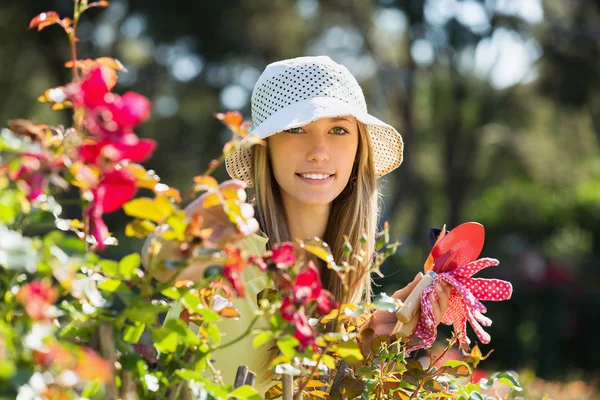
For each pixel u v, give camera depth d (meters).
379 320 2.21
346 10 21.84
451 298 2.21
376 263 1.68
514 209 20.67
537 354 12.95
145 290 1.49
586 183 21.89
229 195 1.54
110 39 19.80
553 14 19.03
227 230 1.62
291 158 2.42
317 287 1.57
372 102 23.08
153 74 21.58
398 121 22.89
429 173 23.44
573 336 13.44
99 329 1.46
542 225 20.36
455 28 20.70
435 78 21.98
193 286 1.51
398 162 2.76
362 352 2.13
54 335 1.45
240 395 1.60
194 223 1.46
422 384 2.02
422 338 2.10
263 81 2.54
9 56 18.91
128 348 1.53
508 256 17.75
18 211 1.38
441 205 24.30
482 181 22.69
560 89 18.86
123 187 1.43
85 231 1.57
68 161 1.37
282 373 1.67
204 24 19.42
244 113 22.44
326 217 2.55
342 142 2.46
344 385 1.95
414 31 21.09
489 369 11.80
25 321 1.28
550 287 13.72
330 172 2.43
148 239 1.73
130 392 1.50
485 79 21.47
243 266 1.47
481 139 21.78
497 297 2.15
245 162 2.63
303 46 21.86
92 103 1.40
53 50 18.33
